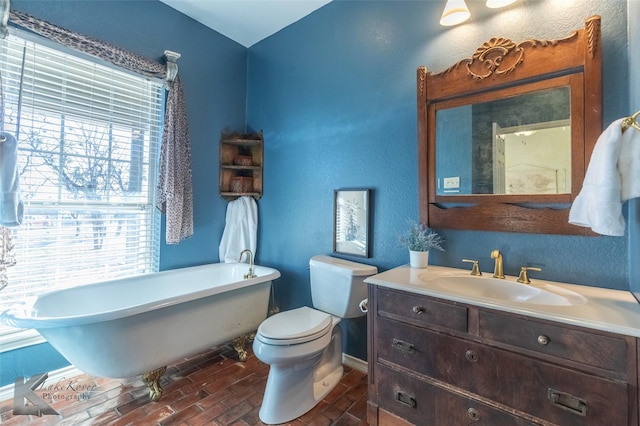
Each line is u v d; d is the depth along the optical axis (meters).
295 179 2.54
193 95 2.57
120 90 2.21
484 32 1.62
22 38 1.75
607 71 1.31
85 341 1.48
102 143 2.12
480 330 1.15
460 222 1.65
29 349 1.80
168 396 1.75
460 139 1.66
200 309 1.88
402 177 1.92
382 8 2.02
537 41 1.43
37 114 1.83
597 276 1.34
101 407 1.64
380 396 1.43
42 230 1.87
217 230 2.78
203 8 2.42
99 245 2.12
